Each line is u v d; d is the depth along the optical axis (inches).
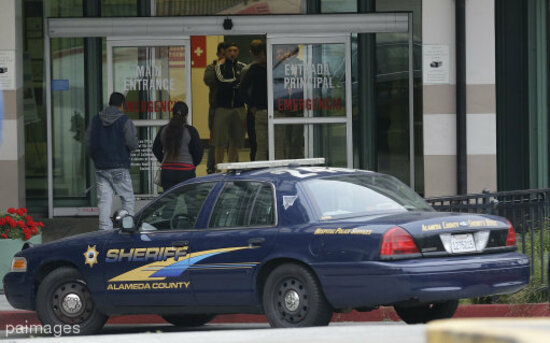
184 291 936.9
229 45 1796.3
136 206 1657.2
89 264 992.2
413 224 837.2
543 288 1125.1
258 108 1806.1
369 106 1786.4
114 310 987.3
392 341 416.2
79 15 1764.3
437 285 823.7
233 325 1129.4
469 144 1588.3
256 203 917.2
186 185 976.3
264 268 895.1
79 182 1788.9
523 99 1684.3
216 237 924.0
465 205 1166.3
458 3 1569.9
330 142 1793.8
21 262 1040.2
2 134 1573.6
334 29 1759.4
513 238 905.5
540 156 1688.0
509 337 228.4
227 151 1811.0
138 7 1771.7
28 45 1769.2
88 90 1775.3
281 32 1769.2
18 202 1579.7
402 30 1750.7
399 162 1782.7
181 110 1401.3
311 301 855.7
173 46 1777.8
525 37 1678.2
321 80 1782.7
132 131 1414.9
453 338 235.0
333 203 893.2
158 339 520.1
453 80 1584.6
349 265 834.2
